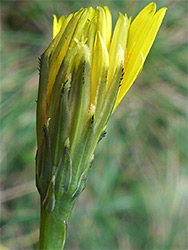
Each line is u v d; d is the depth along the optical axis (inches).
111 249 7.4
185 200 7.9
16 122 7.4
